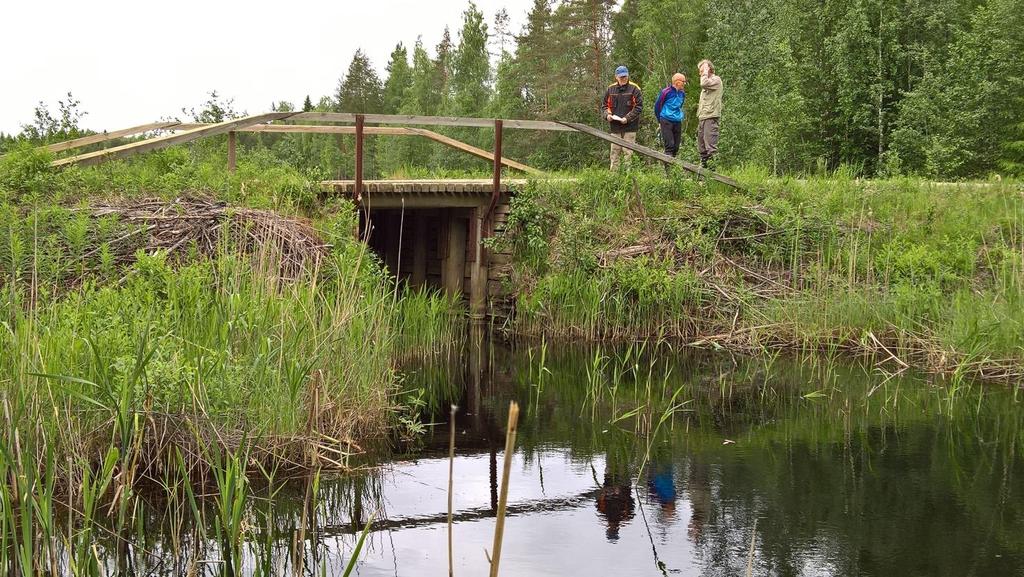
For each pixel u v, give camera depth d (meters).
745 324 11.98
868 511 5.50
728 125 25.34
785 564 4.65
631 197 14.01
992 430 7.46
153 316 6.57
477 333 13.20
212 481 5.88
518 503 5.70
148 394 5.51
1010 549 4.85
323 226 10.41
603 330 12.64
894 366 10.28
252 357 6.53
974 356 9.88
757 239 13.23
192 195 10.39
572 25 40.91
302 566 4.37
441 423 7.91
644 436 7.41
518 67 43.81
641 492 5.92
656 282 12.34
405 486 6.06
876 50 26.56
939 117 23.88
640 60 41.22
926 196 14.23
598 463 6.62
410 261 16.12
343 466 6.40
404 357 11.30
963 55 24.64
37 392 5.18
